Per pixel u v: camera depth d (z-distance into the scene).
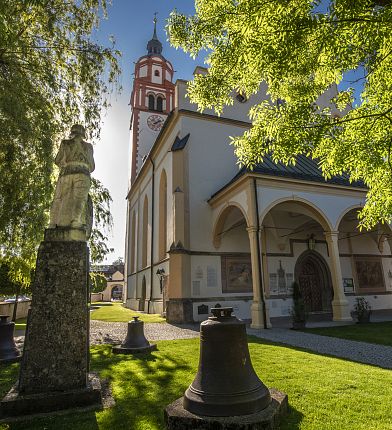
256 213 13.66
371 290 21.47
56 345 4.21
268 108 6.53
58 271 4.46
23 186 7.51
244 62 6.12
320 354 7.11
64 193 4.91
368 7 4.56
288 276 18.92
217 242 17.06
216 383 3.39
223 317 3.76
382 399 4.06
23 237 7.80
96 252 13.29
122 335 10.79
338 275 14.49
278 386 4.64
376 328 11.77
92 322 15.64
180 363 6.25
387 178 6.38
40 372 4.09
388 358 6.74
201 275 16.36
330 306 19.73
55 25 8.70
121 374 5.48
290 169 16.14
